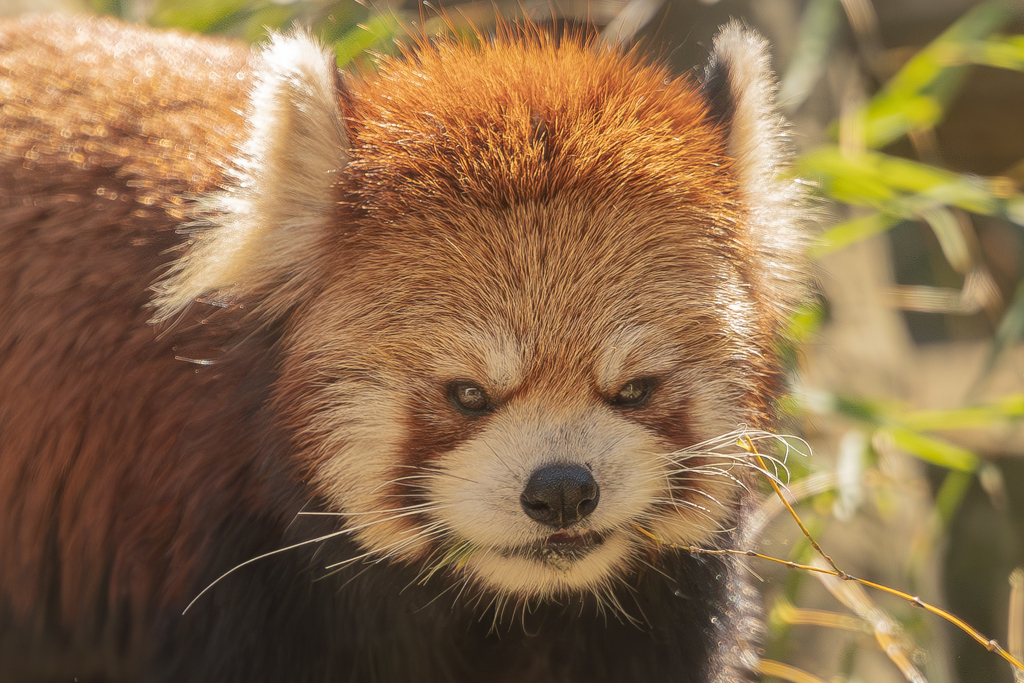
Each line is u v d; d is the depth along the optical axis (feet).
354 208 17.13
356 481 16.76
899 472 31.81
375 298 16.60
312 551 17.83
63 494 20.30
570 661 20.01
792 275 19.44
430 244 16.61
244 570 18.53
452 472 16.24
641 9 31.73
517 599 18.62
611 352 16.16
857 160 28.86
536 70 18.39
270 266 17.67
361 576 18.28
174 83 21.17
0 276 20.10
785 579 26.30
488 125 17.37
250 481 18.29
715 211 17.62
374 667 18.98
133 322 19.39
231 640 18.79
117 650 21.13
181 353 18.97
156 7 29.73
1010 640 26.71
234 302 18.42
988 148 49.42
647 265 16.66
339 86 18.26
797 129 34.09
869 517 29.68
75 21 23.65
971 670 40.11
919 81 30.78
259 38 28.71
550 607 19.51
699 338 16.83
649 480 16.48
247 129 18.45
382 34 25.72
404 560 17.84
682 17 33.35
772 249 18.90
